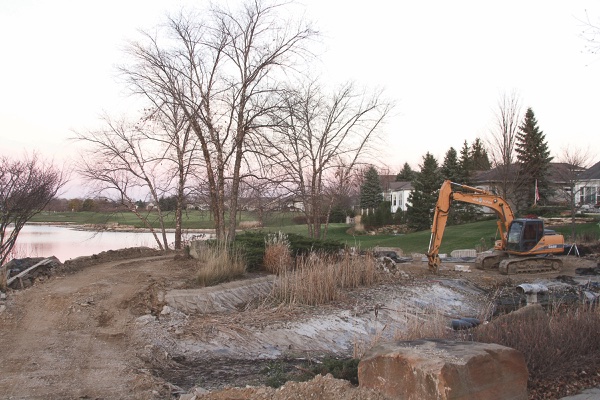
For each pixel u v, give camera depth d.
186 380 8.15
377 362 5.22
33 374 7.88
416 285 17.56
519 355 5.26
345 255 18.03
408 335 8.41
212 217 24.70
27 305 11.14
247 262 15.65
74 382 7.63
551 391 6.20
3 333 9.64
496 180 33.31
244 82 19.12
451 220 52.31
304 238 19.22
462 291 17.83
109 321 10.64
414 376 4.81
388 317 13.54
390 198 77.19
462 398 4.67
